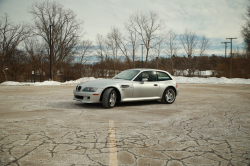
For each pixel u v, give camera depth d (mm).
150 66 49281
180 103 8336
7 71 33000
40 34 34438
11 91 13445
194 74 44781
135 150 2980
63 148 3012
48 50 35188
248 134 3932
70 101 8391
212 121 5051
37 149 2955
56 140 3383
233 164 2557
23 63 35875
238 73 41781
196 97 10742
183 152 2939
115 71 45500
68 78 39688
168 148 3094
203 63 49469
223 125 4645
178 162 2586
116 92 6996
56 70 36719
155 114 5855
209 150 3041
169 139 3547
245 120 5195
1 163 2467
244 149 3104
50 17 34531
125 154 2818
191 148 3113
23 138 3463
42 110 6258
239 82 31547
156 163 2539
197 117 5516
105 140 3424
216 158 2740
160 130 4137
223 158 2744
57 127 4238
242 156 2824
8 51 32906
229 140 3541
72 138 3506
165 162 2576
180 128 4328
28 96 10281
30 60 36688
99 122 4750
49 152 2846
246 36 35562
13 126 4258
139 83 7402
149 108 6926
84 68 42188
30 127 4199
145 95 7523
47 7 34188
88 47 40969
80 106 7105
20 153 2795
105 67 44469
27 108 6609
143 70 7840
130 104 7824
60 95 10828
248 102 8789
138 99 7363
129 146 3148
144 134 3826
